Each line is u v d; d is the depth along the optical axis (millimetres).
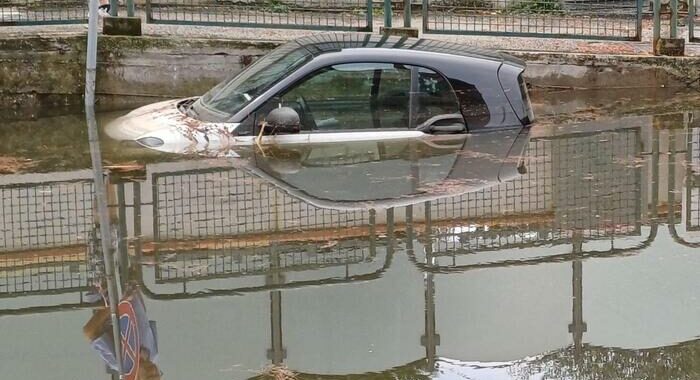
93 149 6391
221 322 3449
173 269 4016
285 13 11055
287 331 3359
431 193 5176
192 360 3104
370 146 6496
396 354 3176
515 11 11508
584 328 3451
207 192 5188
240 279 3910
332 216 4734
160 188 5273
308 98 6707
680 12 13445
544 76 10250
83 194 5176
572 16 11672
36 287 3824
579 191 5277
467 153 6281
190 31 10164
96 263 4105
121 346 3213
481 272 4023
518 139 6840
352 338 3322
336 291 3785
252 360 3104
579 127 7434
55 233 4477
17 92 9188
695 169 5809
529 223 4672
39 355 3148
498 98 7148
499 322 3500
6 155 6246
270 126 6590
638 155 6250
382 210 4848
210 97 7270
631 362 3117
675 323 3508
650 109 8648
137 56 9352
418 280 3914
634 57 10352
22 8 10180
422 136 6852
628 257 4227
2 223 4645
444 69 6984
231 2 11219
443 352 3221
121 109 8672
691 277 3996
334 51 6891
